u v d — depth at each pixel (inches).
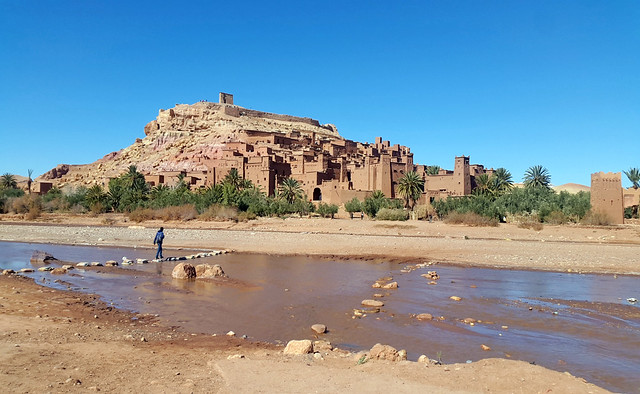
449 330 470.3
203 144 5201.8
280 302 601.6
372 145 5536.4
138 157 5743.1
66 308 525.3
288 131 6107.3
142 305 573.0
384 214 2309.3
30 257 1082.7
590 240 1519.4
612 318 526.9
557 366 363.9
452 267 968.9
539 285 753.0
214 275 794.8
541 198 2324.1
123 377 287.6
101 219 2608.3
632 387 319.3
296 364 322.7
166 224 2329.0
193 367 317.1
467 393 269.4
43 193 4291.3
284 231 1871.3
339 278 808.3
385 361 334.3
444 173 3929.6
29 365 296.0
